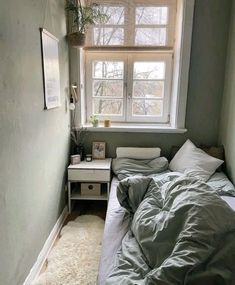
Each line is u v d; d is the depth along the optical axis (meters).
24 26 1.53
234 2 2.51
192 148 2.65
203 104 2.85
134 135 2.96
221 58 2.73
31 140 1.67
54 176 2.26
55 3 2.18
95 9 2.70
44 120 1.94
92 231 2.35
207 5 2.62
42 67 1.85
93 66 3.00
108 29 2.87
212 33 2.68
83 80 2.99
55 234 2.29
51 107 2.07
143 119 3.10
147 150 2.87
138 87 3.03
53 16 2.13
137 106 3.08
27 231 1.64
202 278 1.00
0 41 1.24
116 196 2.02
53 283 1.71
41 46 1.81
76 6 2.56
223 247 1.08
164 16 2.85
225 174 2.59
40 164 1.87
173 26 2.85
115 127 2.90
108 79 3.01
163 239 1.23
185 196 1.33
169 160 2.98
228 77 2.64
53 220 2.26
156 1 2.81
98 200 2.97
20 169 1.51
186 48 2.65
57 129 2.33
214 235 1.09
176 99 2.82
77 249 2.08
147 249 1.25
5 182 1.33
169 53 2.94
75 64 2.77
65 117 2.64
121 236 1.56
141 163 2.76
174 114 2.89
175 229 1.23
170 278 0.98
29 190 1.66
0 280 1.30
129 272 1.18
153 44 2.90
